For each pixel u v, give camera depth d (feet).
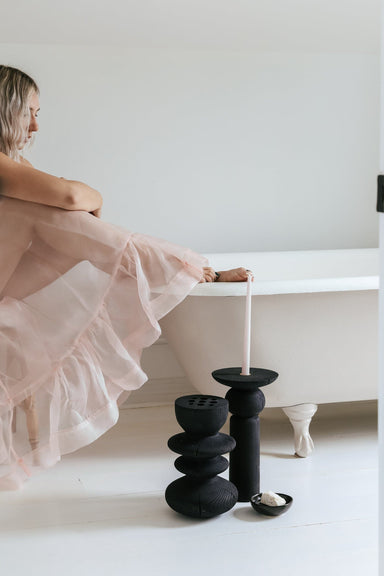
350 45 9.93
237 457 5.89
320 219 10.27
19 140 6.21
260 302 6.60
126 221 9.56
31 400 5.81
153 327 5.93
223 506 5.54
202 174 9.76
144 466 6.84
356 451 7.16
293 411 7.04
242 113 9.83
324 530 5.37
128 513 5.74
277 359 6.84
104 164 9.41
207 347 6.86
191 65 9.57
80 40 9.09
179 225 9.75
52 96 9.14
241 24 9.11
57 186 5.76
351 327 6.89
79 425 5.82
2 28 8.70
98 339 5.89
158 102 9.52
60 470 6.75
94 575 4.75
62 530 5.44
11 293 5.86
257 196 10.00
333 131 10.20
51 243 5.86
